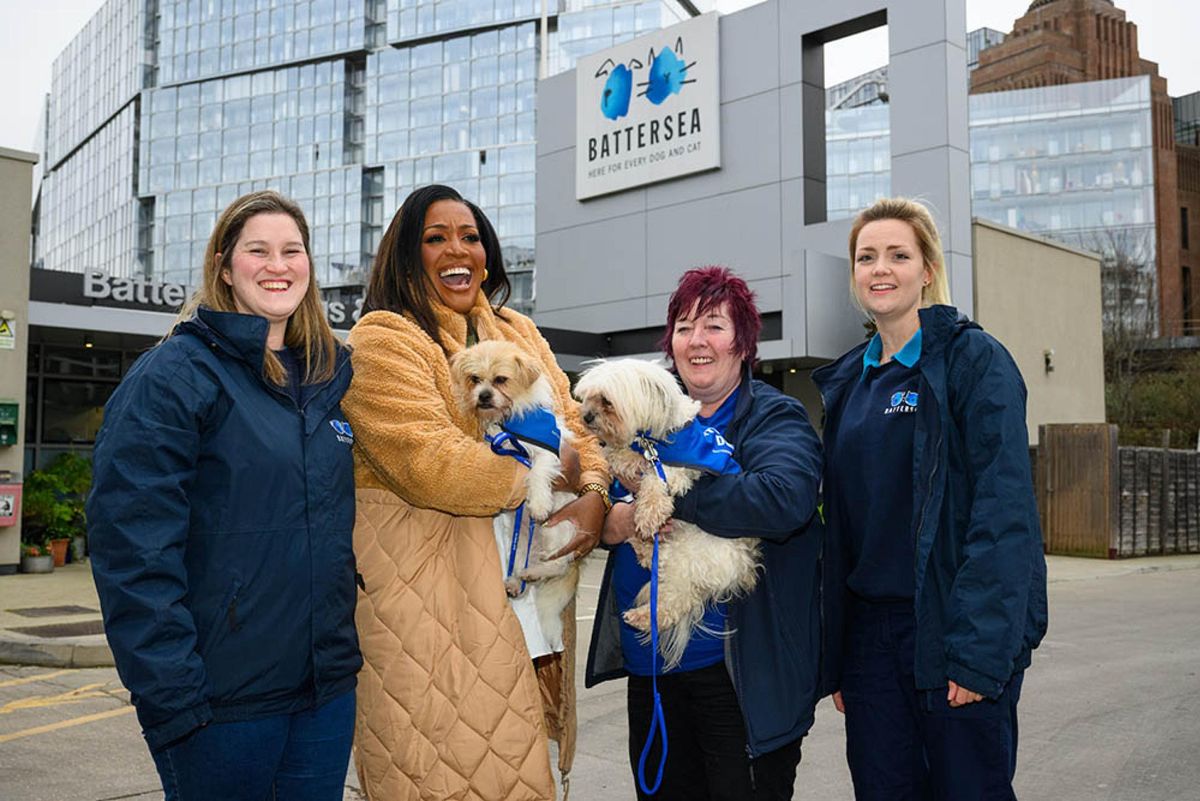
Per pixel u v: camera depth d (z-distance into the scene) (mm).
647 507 2770
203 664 2010
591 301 19203
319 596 2199
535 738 2492
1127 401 35719
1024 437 2561
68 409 15219
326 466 2254
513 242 69500
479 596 2514
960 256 15055
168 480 1997
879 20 15648
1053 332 18391
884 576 2746
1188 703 6312
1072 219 79438
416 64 74625
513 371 2850
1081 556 16250
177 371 2080
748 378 3049
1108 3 90875
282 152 77750
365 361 2525
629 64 18406
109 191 87812
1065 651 8164
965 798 2572
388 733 2396
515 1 71875
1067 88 80812
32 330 13664
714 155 17078
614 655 3068
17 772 4848
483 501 2420
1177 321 68688
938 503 2580
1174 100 89812
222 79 80062
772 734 2598
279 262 2330
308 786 2264
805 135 16094
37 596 10461
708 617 2768
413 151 73938
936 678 2555
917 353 2842
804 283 14250
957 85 15078
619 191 18703
